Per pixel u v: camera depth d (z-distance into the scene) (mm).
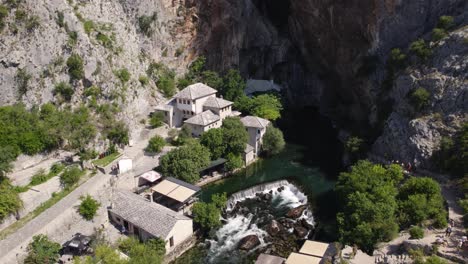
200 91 86750
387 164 69062
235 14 107062
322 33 100250
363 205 51906
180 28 101438
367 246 49156
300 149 87875
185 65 104750
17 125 60938
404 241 47750
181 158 68812
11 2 64188
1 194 50656
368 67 86750
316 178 74062
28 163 61469
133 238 53312
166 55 100688
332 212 62656
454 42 71312
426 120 67812
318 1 95375
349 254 48125
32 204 53656
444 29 75625
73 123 66312
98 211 57062
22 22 64875
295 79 120250
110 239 54000
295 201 67125
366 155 75062
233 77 99000
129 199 58906
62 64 69812
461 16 76375
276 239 57406
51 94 67875
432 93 69438
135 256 48281
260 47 118938
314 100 117625
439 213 51562
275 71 120812
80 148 65688
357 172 60094
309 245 50781
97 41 77562
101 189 59781
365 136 81688
